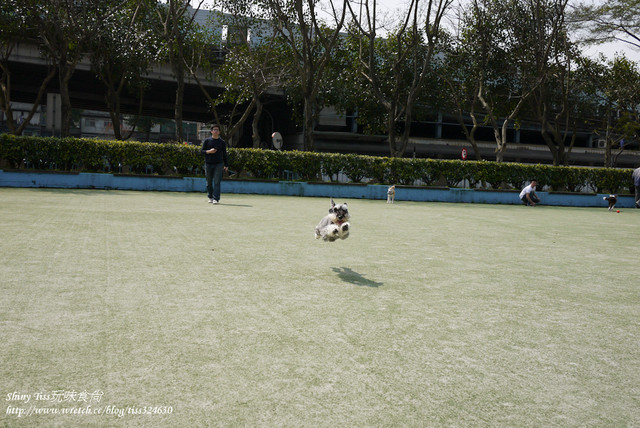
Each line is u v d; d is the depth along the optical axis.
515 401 2.37
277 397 2.29
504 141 28.81
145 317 3.37
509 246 8.00
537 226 11.83
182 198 14.46
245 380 2.45
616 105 35.53
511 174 24.28
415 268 5.68
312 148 24.81
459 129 47.97
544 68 27.36
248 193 19.39
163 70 33.91
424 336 3.27
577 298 4.58
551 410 2.29
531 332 3.47
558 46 29.09
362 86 33.34
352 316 3.64
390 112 26.11
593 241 9.23
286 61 30.92
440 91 34.88
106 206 10.60
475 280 5.17
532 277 5.49
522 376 2.68
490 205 21.25
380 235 8.57
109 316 3.35
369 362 2.77
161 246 6.12
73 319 3.25
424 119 39.16
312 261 5.77
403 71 32.38
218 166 12.87
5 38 26.02
